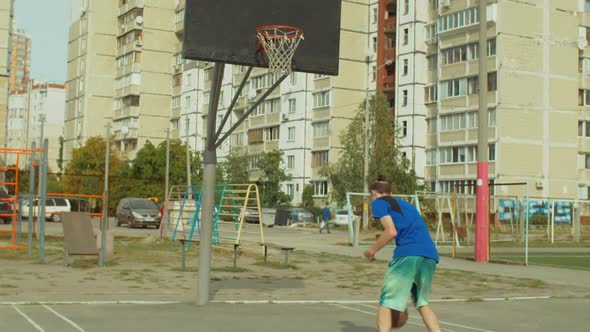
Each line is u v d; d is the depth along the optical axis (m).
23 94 157.88
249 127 75.12
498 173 53.47
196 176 70.56
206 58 10.20
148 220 43.56
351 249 27.06
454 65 57.88
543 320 10.16
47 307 10.12
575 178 56.56
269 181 66.88
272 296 12.19
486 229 21.69
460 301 12.19
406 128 62.19
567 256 26.19
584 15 58.25
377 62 67.00
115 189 65.31
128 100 87.62
